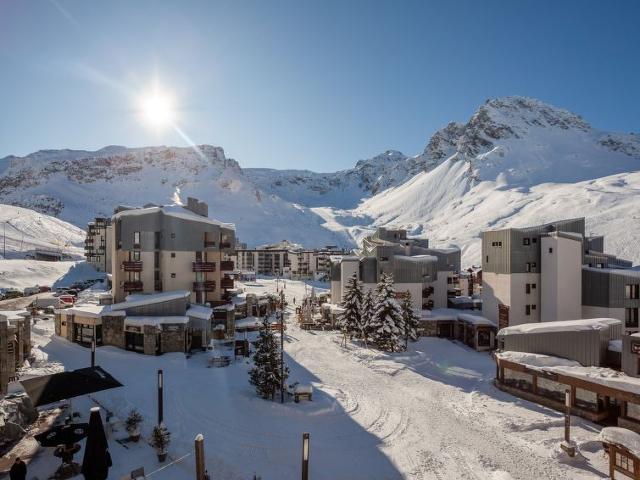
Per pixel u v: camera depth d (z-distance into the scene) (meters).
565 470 23.84
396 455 24.88
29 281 93.50
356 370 42.88
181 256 53.56
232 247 58.41
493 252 59.03
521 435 28.41
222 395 31.47
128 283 50.78
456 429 29.12
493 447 26.50
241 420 27.50
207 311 48.62
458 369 46.62
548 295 54.69
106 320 42.81
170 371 36.56
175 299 44.41
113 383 23.81
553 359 35.53
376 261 66.56
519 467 24.06
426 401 34.84
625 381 28.70
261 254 187.00
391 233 89.88
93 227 122.81
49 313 57.38
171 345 42.00
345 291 63.25
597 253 61.69
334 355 48.62
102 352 40.47
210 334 48.16
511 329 40.47
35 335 44.84
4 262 101.94
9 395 25.14
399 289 65.81
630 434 22.53
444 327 63.53
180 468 21.12
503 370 38.56
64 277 103.44
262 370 31.45
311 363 44.50
